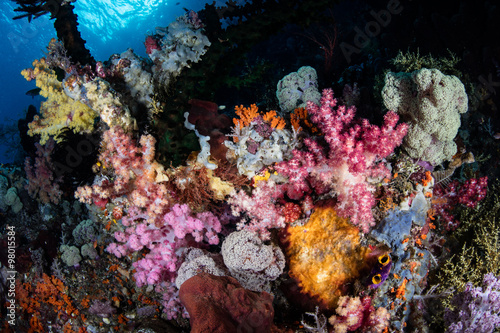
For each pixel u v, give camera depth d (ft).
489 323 2.44
